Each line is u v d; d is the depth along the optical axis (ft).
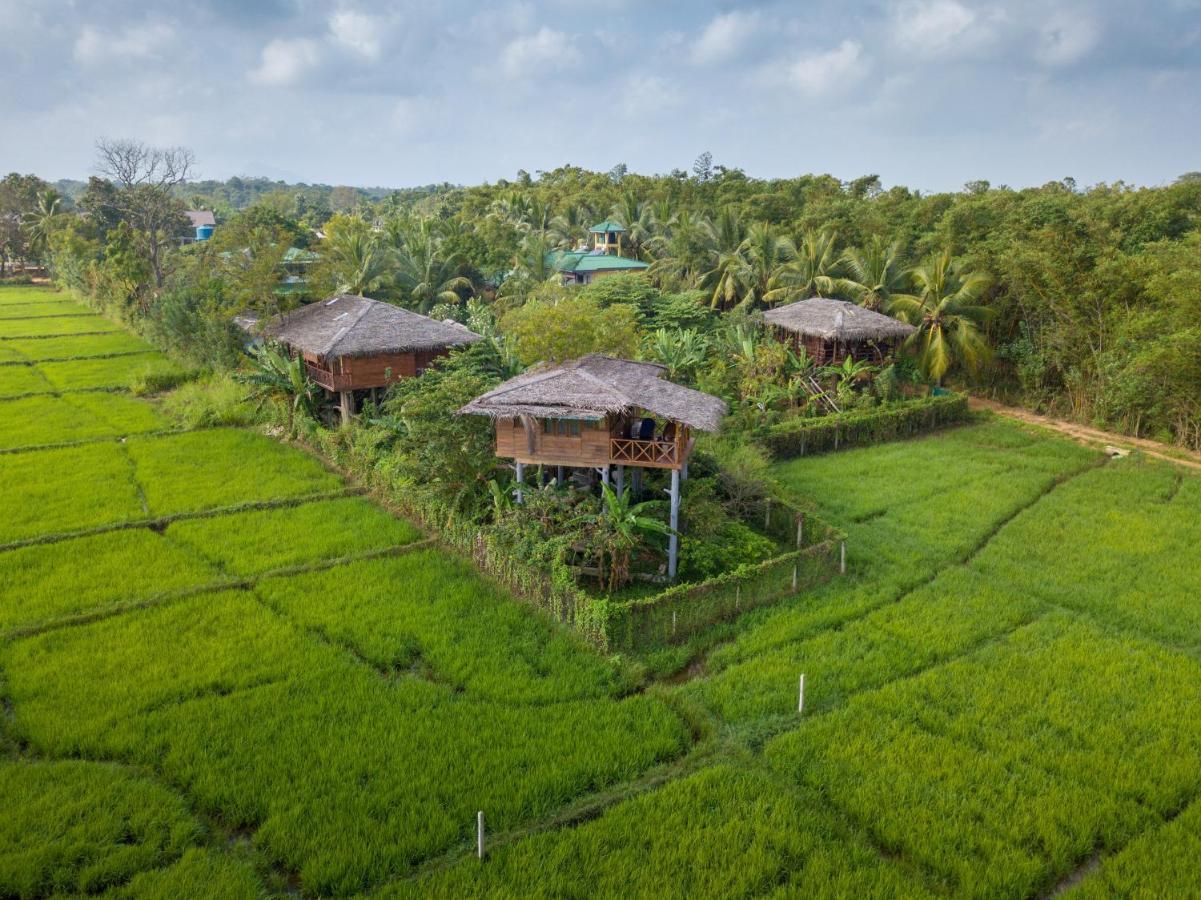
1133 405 129.29
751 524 95.76
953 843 46.98
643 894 42.98
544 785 51.29
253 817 48.73
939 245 168.55
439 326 132.98
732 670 64.85
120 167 239.50
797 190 248.11
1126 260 124.98
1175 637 70.38
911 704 60.23
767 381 137.18
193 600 74.13
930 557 86.07
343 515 95.66
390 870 45.14
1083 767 53.31
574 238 295.07
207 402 139.44
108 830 46.83
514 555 77.15
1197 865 44.96
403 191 612.29
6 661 63.87
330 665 64.54
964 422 142.51
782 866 45.47
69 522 91.30
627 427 90.53
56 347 199.31
